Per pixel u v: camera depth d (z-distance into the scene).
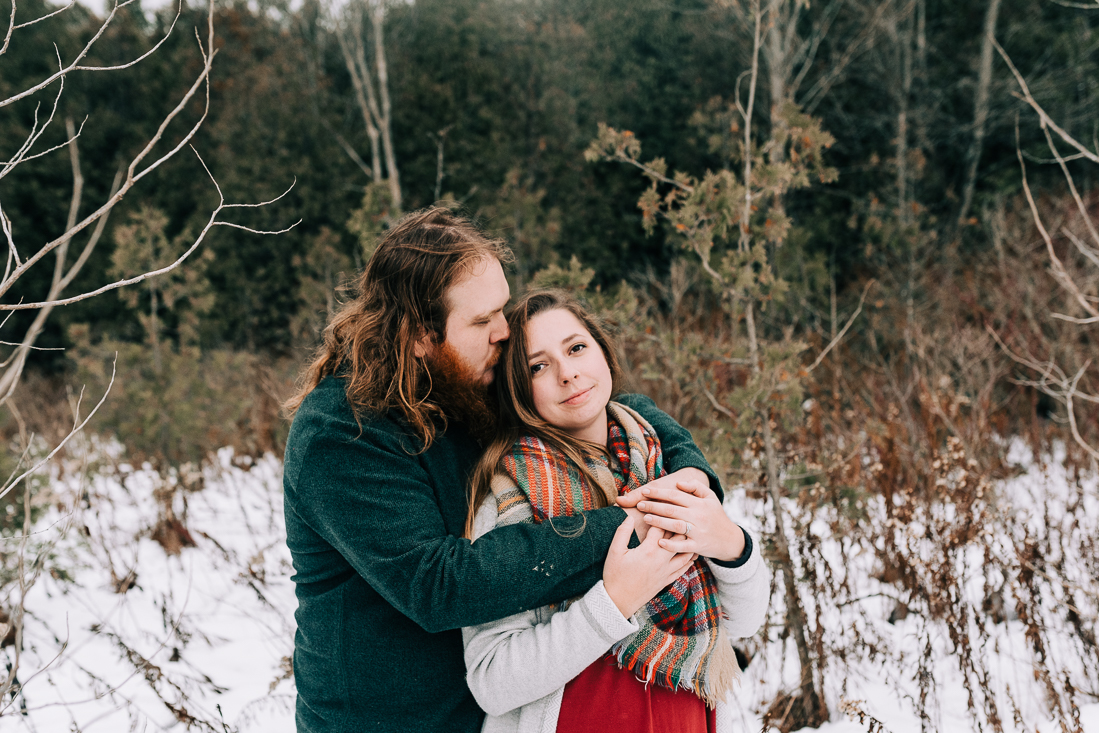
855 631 2.16
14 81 12.08
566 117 10.65
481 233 1.25
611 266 9.34
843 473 2.81
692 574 1.18
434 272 1.14
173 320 10.36
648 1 10.52
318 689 1.13
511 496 1.15
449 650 1.12
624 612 1.03
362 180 11.02
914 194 8.34
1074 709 1.77
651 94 10.28
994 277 5.91
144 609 3.28
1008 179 8.64
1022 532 2.80
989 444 3.64
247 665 2.79
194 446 5.37
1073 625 2.20
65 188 11.70
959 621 2.01
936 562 2.28
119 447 5.92
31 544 3.29
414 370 1.15
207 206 11.02
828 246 8.39
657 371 2.69
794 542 2.35
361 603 1.10
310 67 12.84
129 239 5.59
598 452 1.24
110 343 6.13
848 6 9.09
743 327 4.59
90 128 12.09
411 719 1.09
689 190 2.45
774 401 2.34
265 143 11.91
